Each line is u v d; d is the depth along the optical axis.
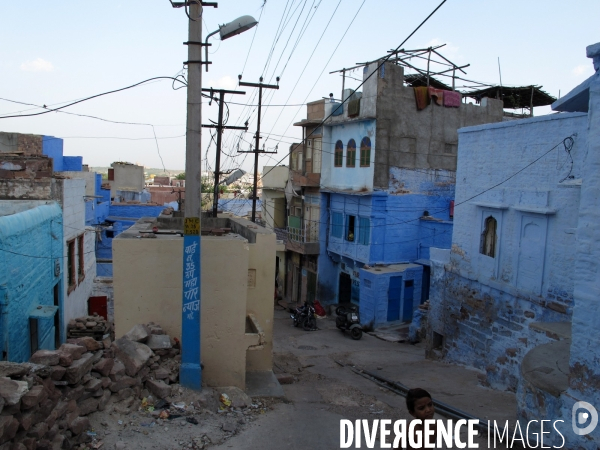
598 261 5.82
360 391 10.07
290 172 28.00
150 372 7.12
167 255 8.06
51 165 14.34
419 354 16.47
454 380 11.91
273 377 9.27
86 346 6.44
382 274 21.28
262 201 33.78
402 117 22.30
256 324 8.68
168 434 6.08
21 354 10.50
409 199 22.72
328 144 25.38
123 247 7.98
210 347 8.03
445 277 14.92
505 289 12.22
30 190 14.14
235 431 6.48
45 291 12.53
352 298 24.20
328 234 25.83
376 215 22.14
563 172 10.68
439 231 21.89
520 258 11.84
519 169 11.94
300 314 21.77
